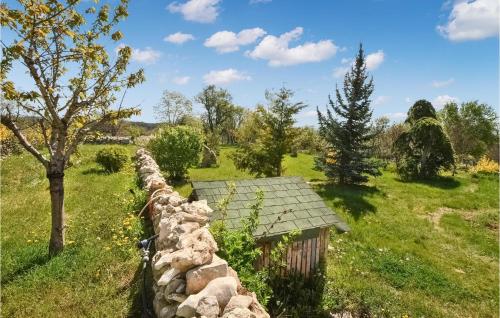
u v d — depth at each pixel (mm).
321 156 22531
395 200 17984
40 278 5520
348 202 16422
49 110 6340
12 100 5934
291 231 7082
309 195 8938
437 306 8477
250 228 6324
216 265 3754
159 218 6691
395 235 13117
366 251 11391
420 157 25266
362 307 8016
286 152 17469
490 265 11094
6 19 5457
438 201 18156
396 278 9586
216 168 25156
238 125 73250
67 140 7512
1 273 5641
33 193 12062
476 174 25578
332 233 12297
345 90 21094
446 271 10469
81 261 6109
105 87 6957
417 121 25109
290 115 17141
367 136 21219
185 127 19078
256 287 5629
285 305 7234
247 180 8844
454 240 12992
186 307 3244
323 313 7508
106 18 6898
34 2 5824
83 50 6309
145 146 29344
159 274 4293
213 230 6098
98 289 5172
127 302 4867
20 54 5684
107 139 33750
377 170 20672
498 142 51219
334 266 9836
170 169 18172
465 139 38750
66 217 8953
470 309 8555
